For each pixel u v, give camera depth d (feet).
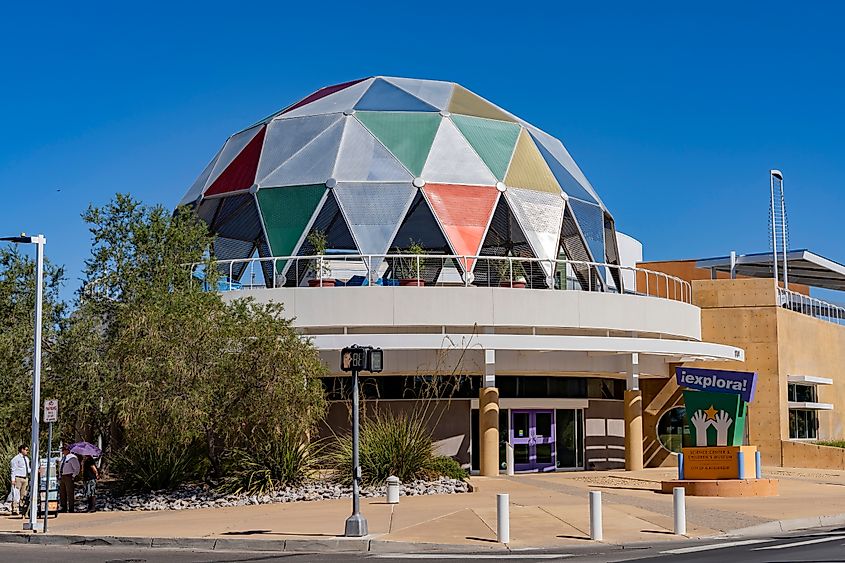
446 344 91.71
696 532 54.60
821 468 112.78
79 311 86.48
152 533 57.16
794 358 122.52
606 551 48.65
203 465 81.46
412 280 99.09
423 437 82.48
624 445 108.68
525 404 105.29
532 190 116.16
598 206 126.82
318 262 101.24
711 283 121.08
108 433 87.71
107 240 93.86
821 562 41.22
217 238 117.80
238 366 74.49
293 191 112.06
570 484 83.71
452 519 58.95
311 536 53.31
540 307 97.04
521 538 52.70
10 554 51.83
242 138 125.90
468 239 108.78
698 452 75.61
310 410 75.82
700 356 107.14
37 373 65.00
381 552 50.14
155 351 73.56
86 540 56.80
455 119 118.32
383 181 110.63
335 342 91.04
